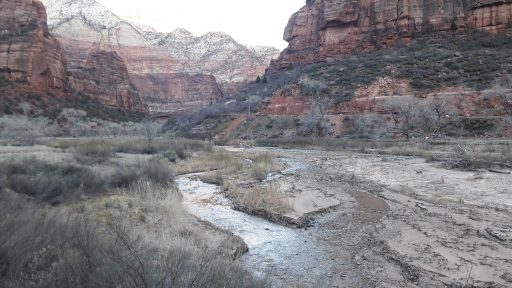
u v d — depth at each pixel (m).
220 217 11.26
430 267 6.95
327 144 44.00
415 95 47.66
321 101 55.34
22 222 4.71
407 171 20.17
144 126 63.22
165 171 15.77
